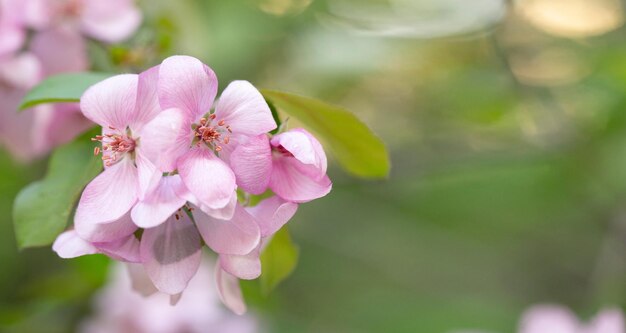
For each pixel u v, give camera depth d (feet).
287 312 4.08
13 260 3.85
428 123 3.51
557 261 4.13
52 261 3.89
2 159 2.98
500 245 4.10
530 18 3.52
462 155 3.20
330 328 4.03
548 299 4.11
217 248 2.09
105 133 2.10
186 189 2.05
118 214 2.07
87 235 2.06
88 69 2.57
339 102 3.45
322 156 2.08
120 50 2.58
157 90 2.08
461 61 3.52
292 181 2.10
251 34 3.17
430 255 4.25
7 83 2.52
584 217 3.74
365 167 2.29
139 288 2.22
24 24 2.53
